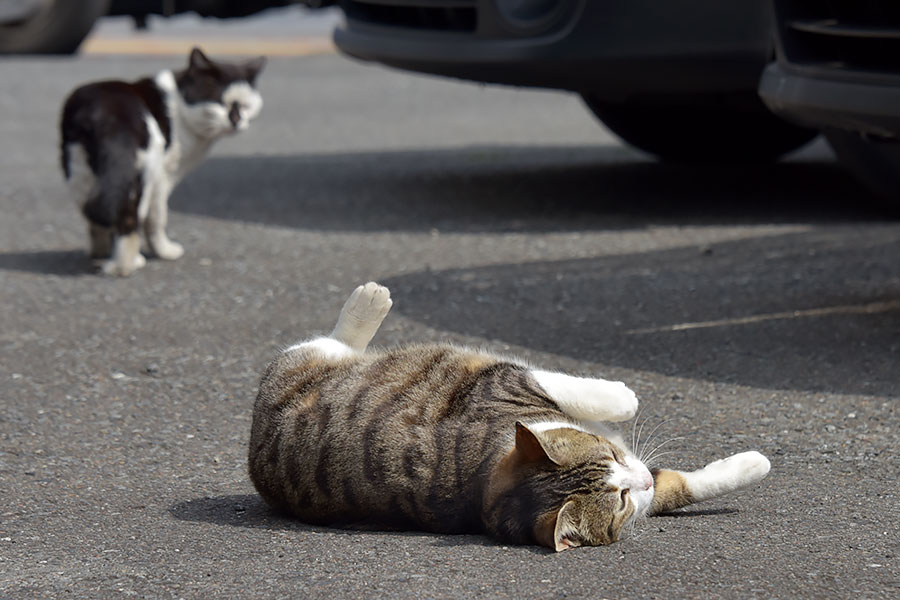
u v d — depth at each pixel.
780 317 7.46
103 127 8.77
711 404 5.99
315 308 7.95
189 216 10.97
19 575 4.10
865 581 3.89
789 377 6.36
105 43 22.08
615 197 11.61
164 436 5.70
